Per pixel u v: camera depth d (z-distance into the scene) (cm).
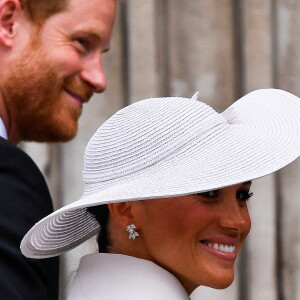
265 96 796
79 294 746
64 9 979
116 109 1312
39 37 977
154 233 734
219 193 732
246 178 687
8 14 975
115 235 757
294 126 748
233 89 1313
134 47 1305
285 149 715
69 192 1309
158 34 1308
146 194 679
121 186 707
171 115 722
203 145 715
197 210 727
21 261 858
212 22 1313
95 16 990
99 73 1002
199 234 732
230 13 1313
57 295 933
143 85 1306
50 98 984
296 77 1312
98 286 741
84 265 753
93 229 803
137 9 1305
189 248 731
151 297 730
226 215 729
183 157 711
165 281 734
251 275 1288
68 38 983
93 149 743
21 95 977
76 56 986
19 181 893
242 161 704
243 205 746
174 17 1312
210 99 1313
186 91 1312
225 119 759
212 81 1314
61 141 1007
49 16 977
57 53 977
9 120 986
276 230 1296
